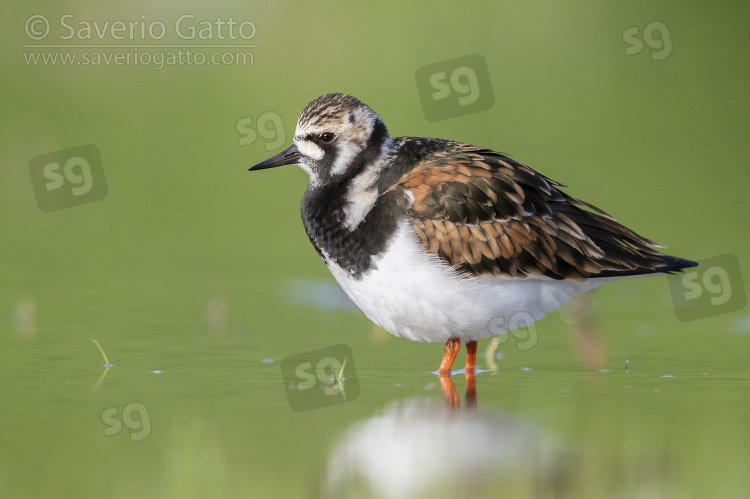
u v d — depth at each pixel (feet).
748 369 39.45
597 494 25.63
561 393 35.73
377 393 36.06
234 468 27.55
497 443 29.55
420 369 40.27
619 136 83.71
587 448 29.22
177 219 72.02
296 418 32.35
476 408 33.45
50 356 40.83
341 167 40.47
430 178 39.24
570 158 79.71
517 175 40.01
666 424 31.50
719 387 36.50
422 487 26.04
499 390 36.22
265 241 67.62
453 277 38.37
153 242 66.69
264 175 80.23
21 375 37.83
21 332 45.21
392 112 83.41
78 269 59.57
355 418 32.37
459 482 26.45
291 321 48.85
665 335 46.34
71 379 37.27
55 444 29.66
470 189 39.06
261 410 33.35
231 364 40.04
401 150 40.83
